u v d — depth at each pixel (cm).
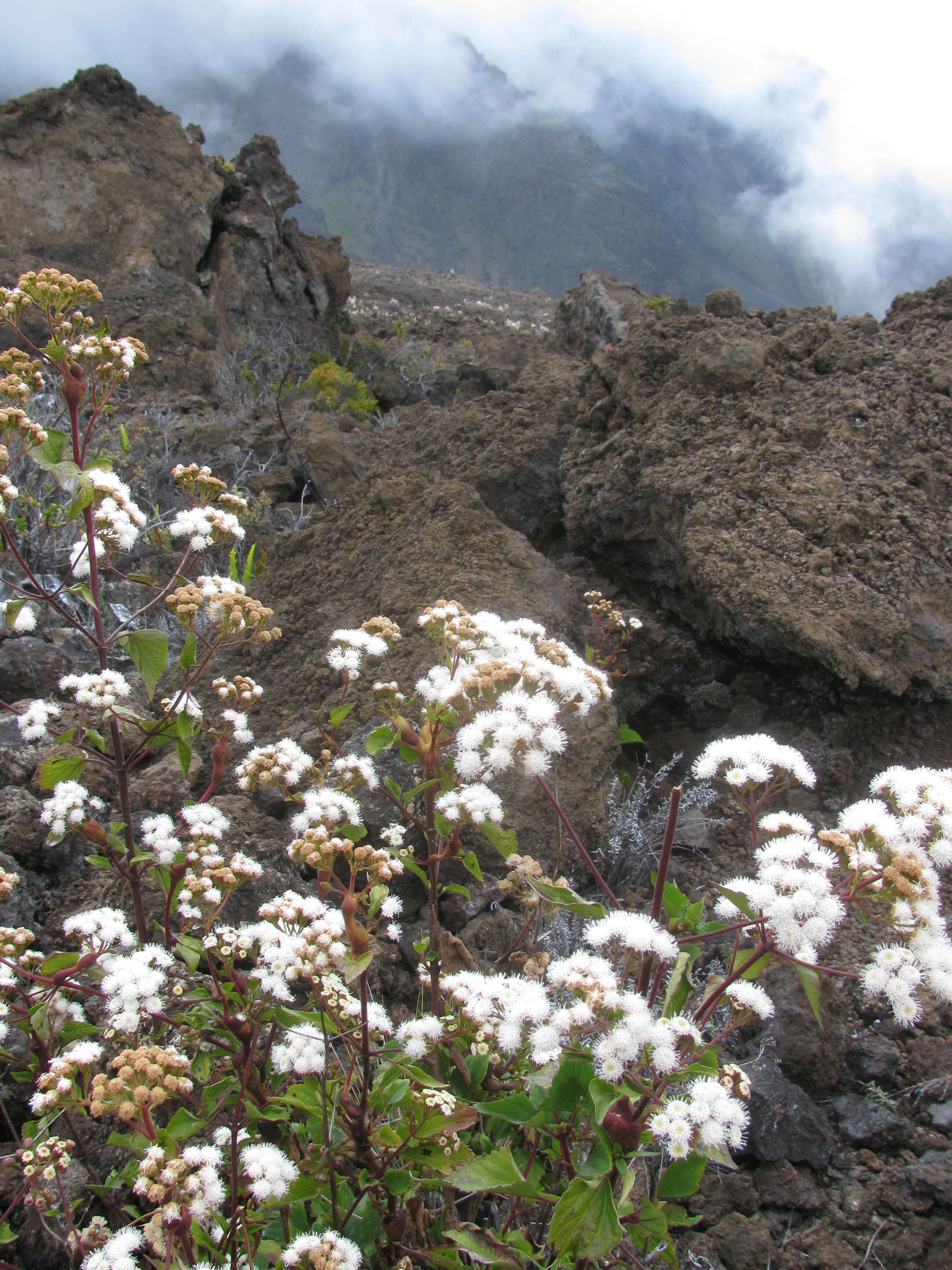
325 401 1127
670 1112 146
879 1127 251
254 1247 177
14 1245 199
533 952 288
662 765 429
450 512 468
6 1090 233
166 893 223
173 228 1345
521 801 339
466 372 1347
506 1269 165
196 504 264
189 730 232
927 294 573
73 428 232
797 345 537
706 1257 218
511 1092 208
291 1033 184
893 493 440
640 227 14775
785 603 397
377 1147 182
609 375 593
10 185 1278
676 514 471
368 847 195
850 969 295
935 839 167
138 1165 176
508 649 227
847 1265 219
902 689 388
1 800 304
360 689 385
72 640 473
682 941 197
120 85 1405
